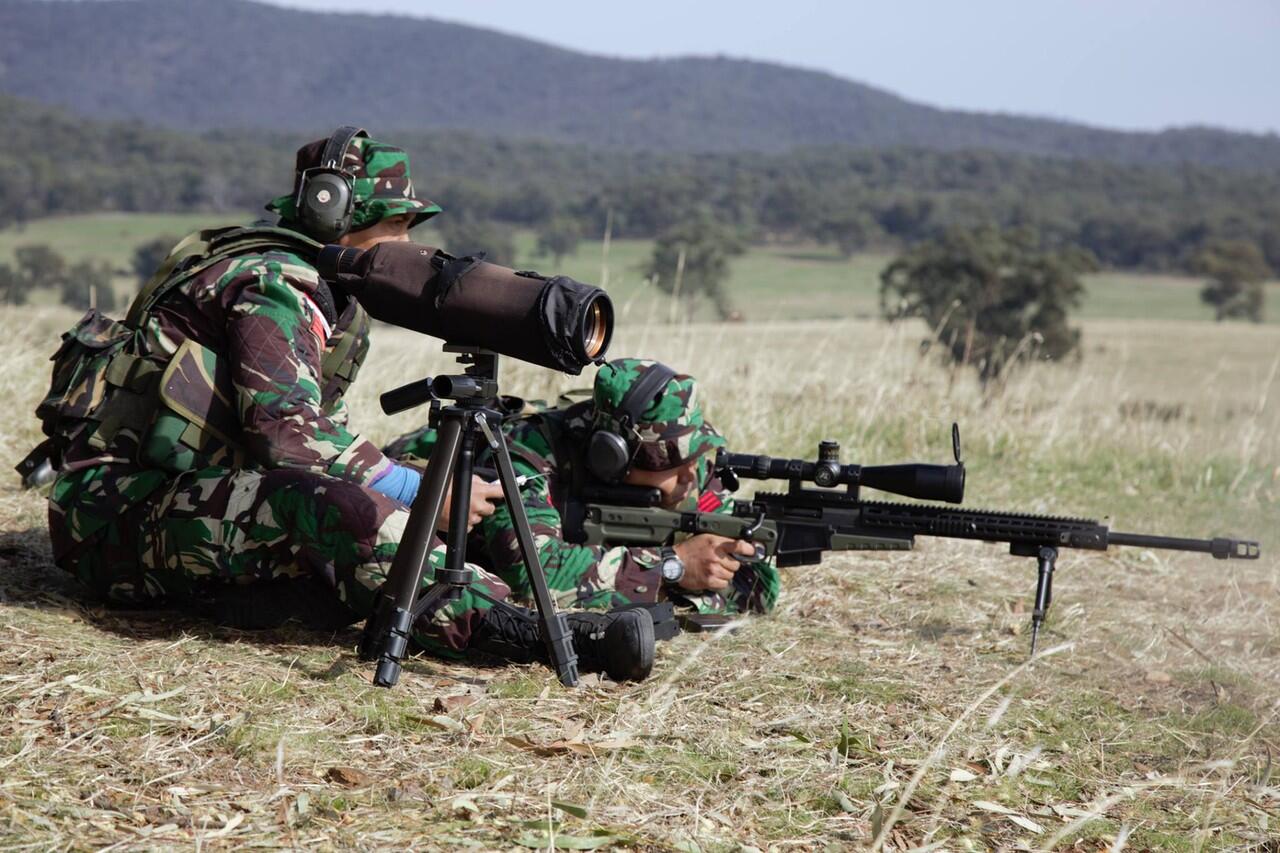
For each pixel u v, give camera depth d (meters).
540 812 3.27
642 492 4.87
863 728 4.12
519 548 4.43
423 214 4.89
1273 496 9.88
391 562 4.21
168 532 4.34
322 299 4.50
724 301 105.06
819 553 4.98
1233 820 3.68
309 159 4.70
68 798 3.08
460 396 3.94
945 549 6.94
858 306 136.88
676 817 3.34
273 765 3.38
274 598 4.50
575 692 4.16
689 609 5.25
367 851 2.97
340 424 4.73
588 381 10.45
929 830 3.42
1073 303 70.00
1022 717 4.39
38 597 4.62
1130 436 11.52
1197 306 183.88
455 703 3.94
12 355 9.12
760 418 10.16
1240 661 5.38
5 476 6.41
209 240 4.48
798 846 3.26
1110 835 3.51
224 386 4.34
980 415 11.40
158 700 3.71
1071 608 5.95
